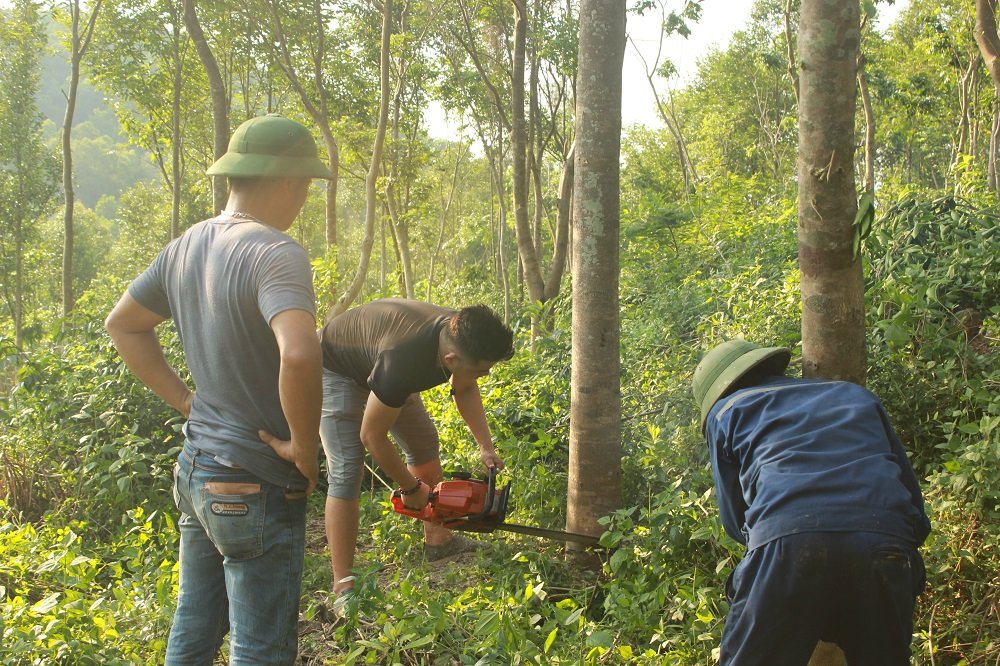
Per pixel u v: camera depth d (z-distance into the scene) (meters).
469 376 3.45
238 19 18.00
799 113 2.83
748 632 2.18
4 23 19.62
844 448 2.21
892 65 23.16
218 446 2.37
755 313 5.38
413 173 23.78
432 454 4.30
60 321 6.84
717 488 2.52
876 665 2.16
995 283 5.28
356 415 3.84
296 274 2.28
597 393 3.94
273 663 2.41
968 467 3.31
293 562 2.44
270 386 2.37
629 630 3.17
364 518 4.92
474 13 17.12
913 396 4.31
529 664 2.83
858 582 2.07
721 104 34.34
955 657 3.08
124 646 3.10
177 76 18.47
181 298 2.45
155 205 34.12
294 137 2.49
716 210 11.96
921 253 5.54
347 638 3.40
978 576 3.23
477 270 24.09
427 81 21.00
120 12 18.84
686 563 3.51
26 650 2.79
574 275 4.00
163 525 4.75
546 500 4.51
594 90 3.85
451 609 3.23
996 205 7.46
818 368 2.84
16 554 3.86
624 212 12.42
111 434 5.29
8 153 20.44
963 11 18.33
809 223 2.81
